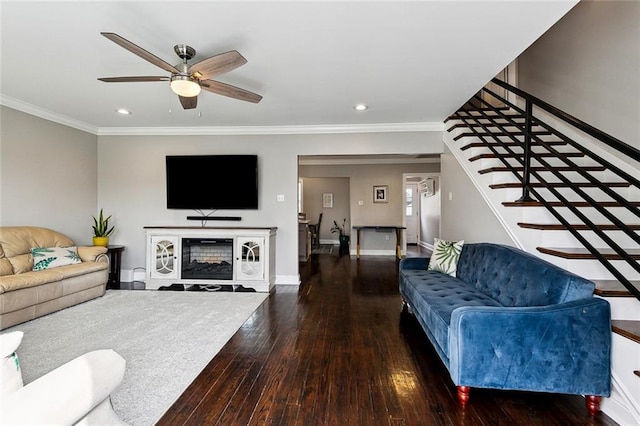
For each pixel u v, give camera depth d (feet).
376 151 16.11
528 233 9.07
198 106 13.03
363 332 10.13
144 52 6.67
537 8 6.40
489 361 6.18
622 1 10.05
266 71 9.51
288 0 6.19
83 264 12.98
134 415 5.99
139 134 16.70
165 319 11.13
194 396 6.63
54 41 7.91
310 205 34.71
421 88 10.88
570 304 6.15
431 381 7.27
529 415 6.10
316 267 21.43
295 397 6.63
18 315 10.18
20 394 2.87
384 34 7.42
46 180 13.93
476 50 8.18
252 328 10.43
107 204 16.87
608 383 6.02
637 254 7.29
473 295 8.95
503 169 10.78
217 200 16.26
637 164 9.57
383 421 5.89
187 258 15.92
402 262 12.82
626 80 9.94
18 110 12.69
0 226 12.13
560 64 13.08
